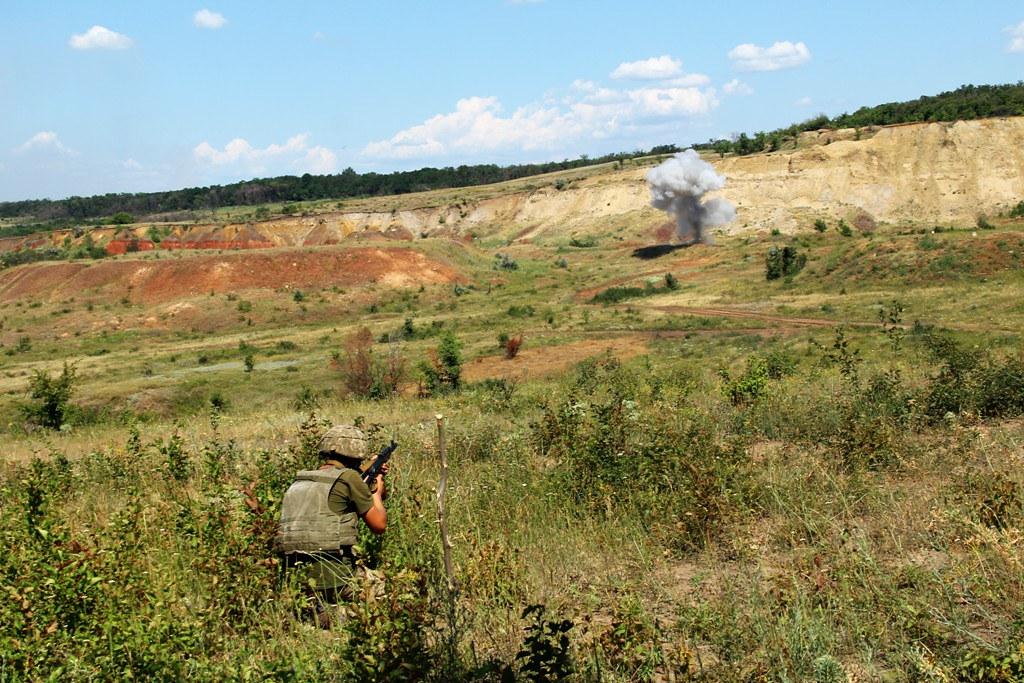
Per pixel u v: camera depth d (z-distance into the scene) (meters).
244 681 3.48
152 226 144.88
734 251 92.25
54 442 18.25
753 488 6.21
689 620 4.00
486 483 7.21
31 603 3.99
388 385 33.59
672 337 49.91
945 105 135.25
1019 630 3.54
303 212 158.75
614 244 119.31
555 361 44.09
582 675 3.63
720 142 176.25
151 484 8.66
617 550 5.48
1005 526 4.99
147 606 4.00
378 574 4.36
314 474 4.73
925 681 3.42
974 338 29.12
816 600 4.23
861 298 56.19
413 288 88.00
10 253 132.75
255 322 77.81
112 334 76.25
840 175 123.00
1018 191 113.50
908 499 5.80
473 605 4.42
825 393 12.43
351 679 3.54
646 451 7.24
